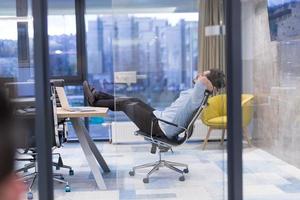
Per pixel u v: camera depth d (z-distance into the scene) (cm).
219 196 323
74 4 645
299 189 362
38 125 260
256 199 336
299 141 417
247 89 382
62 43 643
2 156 48
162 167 418
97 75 652
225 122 285
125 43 585
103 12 645
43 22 261
